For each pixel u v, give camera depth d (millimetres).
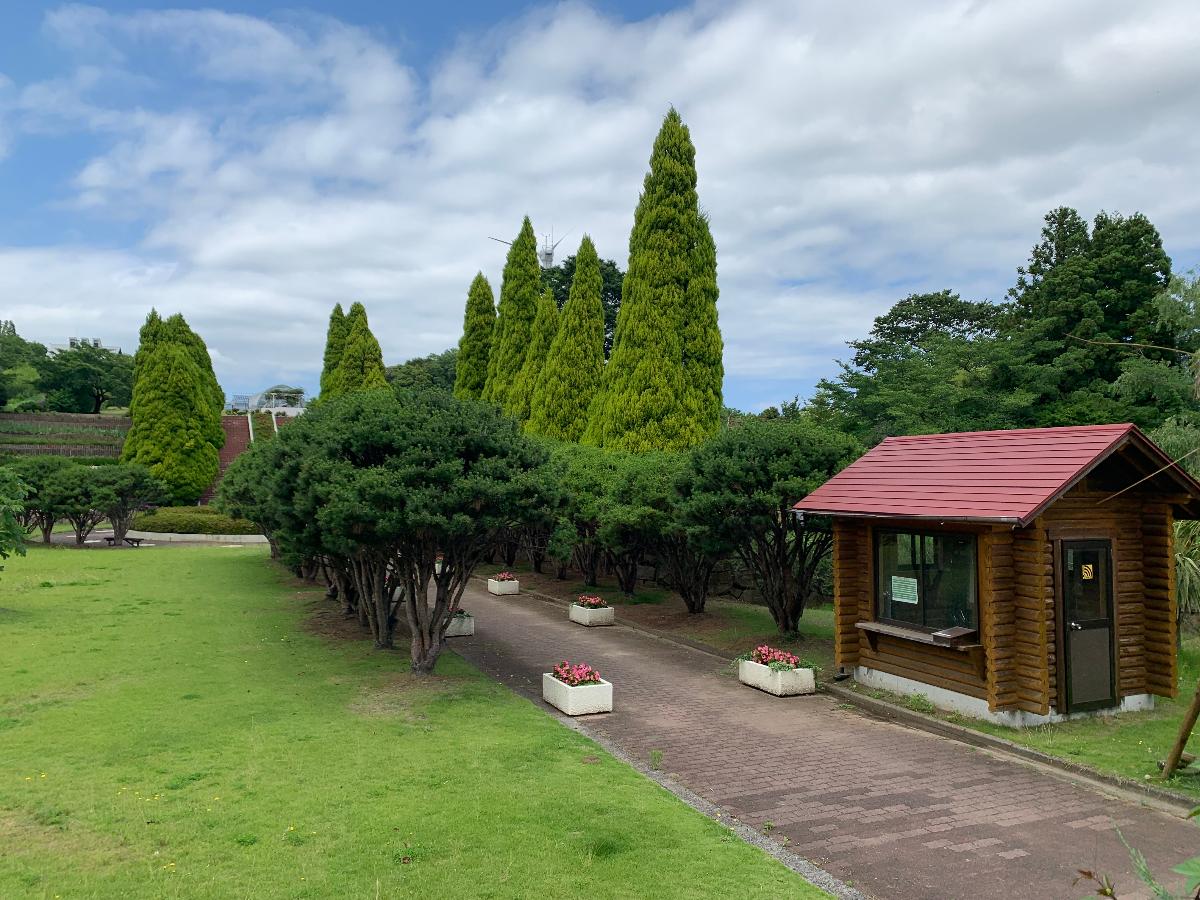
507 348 32562
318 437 11922
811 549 15359
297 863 5852
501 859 5980
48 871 5676
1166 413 21125
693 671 13234
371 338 42188
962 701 10188
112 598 18203
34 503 30531
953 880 6059
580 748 8914
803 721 10383
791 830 6969
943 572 10461
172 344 39531
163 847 6102
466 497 10531
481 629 16891
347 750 8445
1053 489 9078
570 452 20938
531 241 32750
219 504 23812
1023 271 30297
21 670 11594
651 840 6453
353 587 16438
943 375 22891
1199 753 8773
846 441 14289
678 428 21094
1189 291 15195
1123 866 6305
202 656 12781
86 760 7992
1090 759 8578
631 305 22047
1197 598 13047
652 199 21766
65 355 60562
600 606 17766
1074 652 9859
